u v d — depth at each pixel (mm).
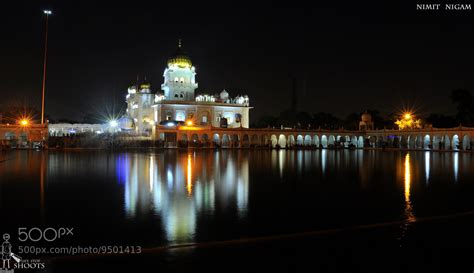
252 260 9141
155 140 69125
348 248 9984
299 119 101188
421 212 13672
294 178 22984
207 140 75750
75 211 13617
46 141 59156
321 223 12180
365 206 14617
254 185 19906
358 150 69062
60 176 23438
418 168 30062
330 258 9305
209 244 10164
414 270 8664
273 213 13414
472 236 10938
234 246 10055
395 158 43812
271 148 74438
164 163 33938
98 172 25797
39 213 13320
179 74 92375
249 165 32406
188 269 8648
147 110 97875
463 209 14148
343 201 15609
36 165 30719
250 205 14719
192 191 17875
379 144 79250
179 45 94812
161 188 18750
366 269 8703
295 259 9234
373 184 20438
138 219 12523
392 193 17547
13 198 15992
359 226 11867
